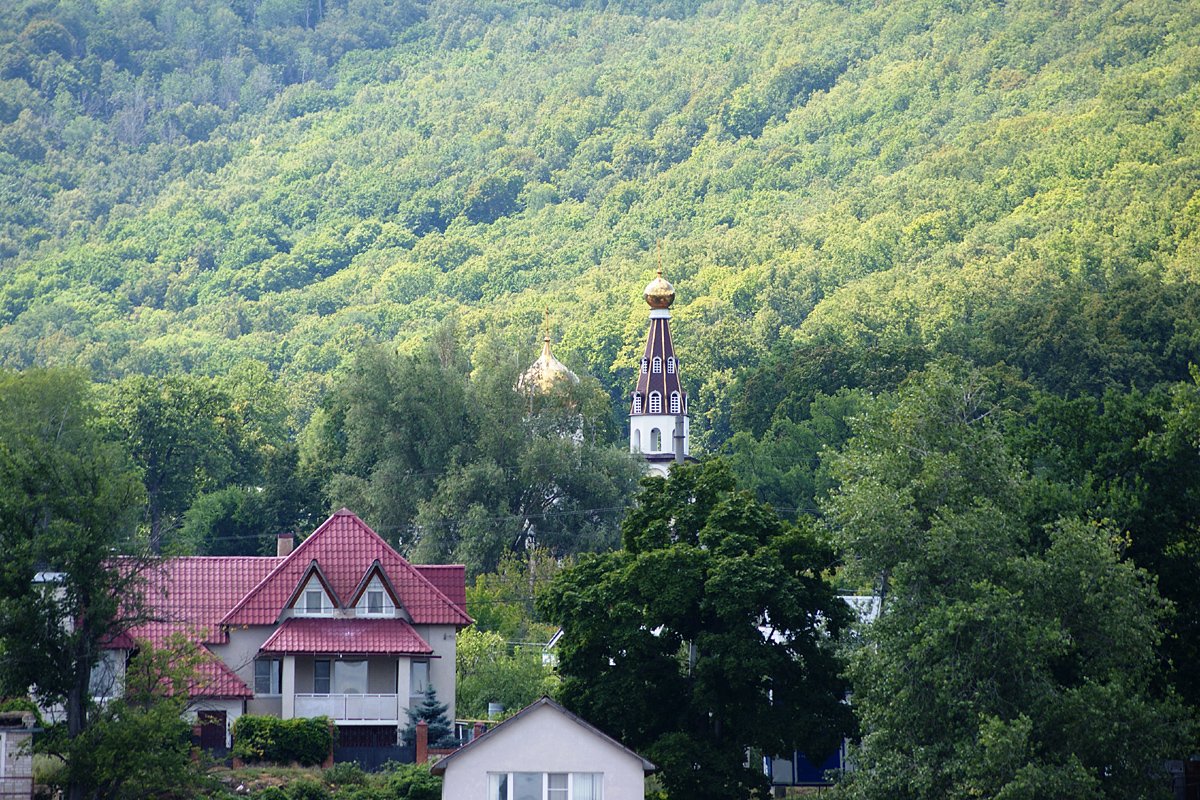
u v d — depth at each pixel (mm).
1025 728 193875
